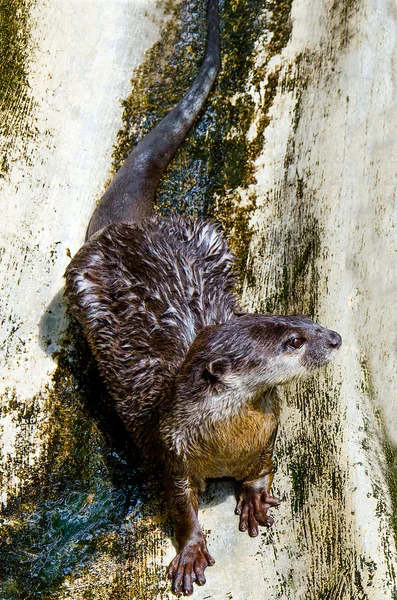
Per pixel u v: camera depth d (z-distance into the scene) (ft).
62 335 22.38
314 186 24.26
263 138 25.48
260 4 27.07
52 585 19.27
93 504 20.40
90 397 21.68
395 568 19.15
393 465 21.33
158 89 26.20
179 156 25.27
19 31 25.62
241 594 19.12
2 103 24.61
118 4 27.17
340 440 21.06
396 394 22.93
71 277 20.90
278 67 26.20
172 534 19.95
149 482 20.74
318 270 23.24
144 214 23.35
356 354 22.61
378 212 23.85
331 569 19.36
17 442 20.92
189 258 20.83
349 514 19.86
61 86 25.52
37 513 20.16
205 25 27.02
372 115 24.36
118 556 19.70
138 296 20.12
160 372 19.49
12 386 21.58
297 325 18.44
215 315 20.29
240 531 20.01
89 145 25.08
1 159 23.98
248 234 24.26
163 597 19.02
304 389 21.67
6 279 22.85
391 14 25.39
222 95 26.07
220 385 17.97
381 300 23.53
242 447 18.67
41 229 23.65
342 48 25.31
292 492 20.53
